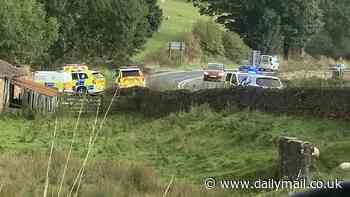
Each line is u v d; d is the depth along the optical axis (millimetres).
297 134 34844
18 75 56844
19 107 56969
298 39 134125
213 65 85688
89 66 97438
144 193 21547
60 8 92375
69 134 42688
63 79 66688
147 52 119812
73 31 95625
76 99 53719
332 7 154625
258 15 131500
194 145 37250
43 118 50562
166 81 79000
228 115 42906
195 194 21906
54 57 94875
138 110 52625
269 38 130000
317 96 38094
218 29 139500
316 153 23250
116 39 98750
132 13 98375
